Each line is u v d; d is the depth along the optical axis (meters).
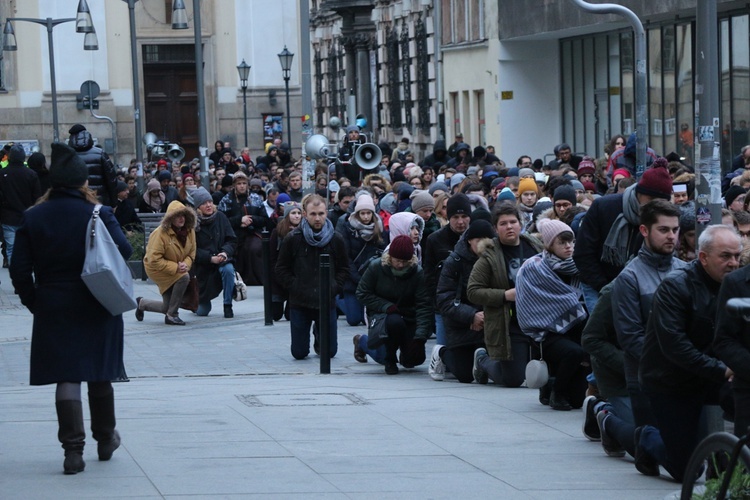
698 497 12.31
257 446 18.50
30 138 114.50
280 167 72.31
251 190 47.56
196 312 39.38
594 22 65.25
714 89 21.62
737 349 13.82
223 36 118.06
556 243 21.91
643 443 16.11
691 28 59.97
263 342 33.97
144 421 20.81
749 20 54.75
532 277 21.97
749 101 55.31
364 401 23.17
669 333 14.75
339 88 124.38
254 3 118.25
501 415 21.50
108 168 44.84
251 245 46.41
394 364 27.91
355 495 15.32
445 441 19.05
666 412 15.37
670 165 33.88
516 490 15.65
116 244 16.92
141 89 118.25
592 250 21.31
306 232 29.97
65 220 16.67
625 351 16.44
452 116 89.06
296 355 30.78
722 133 57.69
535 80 78.69
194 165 78.50
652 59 64.44
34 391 25.48
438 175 52.53
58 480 16.11
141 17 117.38
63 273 16.66
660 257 16.44
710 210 21.53
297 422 20.75
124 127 116.50
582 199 32.31
